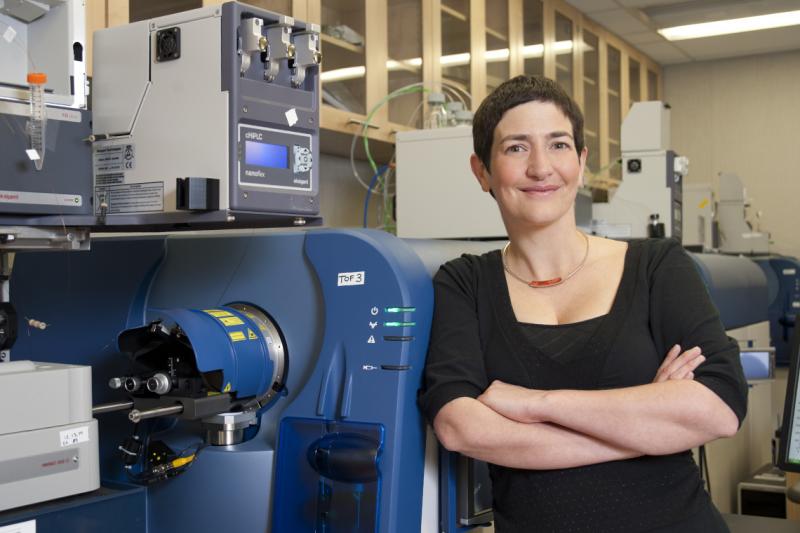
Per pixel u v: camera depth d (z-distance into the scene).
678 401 1.14
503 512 1.26
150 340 1.24
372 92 2.62
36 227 1.13
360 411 1.22
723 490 2.57
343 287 1.27
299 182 1.18
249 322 1.30
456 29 3.11
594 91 4.77
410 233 2.22
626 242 1.34
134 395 1.26
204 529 1.30
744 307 2.99
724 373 1.18
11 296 1.64
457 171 2.16
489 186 1.37
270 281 1.37
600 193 4.73
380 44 2.66
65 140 1.12
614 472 1.17
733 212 5.07
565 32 4.32
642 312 1.24
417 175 2.21
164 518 1.33
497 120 1.28
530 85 1.27
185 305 1.45
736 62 5.98
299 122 1.17
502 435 1.17
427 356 1.28
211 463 1.29
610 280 1.27
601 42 4.87
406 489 1.22
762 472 2.77
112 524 1.15
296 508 1.25
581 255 1.31
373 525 1.18
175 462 1.32
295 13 2.27
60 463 1.07
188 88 1.13
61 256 1.58
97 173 1.25
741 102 5.98
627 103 5.36
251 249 1.39
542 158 1.24
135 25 1.20
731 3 4.58
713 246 4.69
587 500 1.17
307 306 1.33
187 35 1.13
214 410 1.23
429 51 2.89
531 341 1.25
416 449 1.24
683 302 1.23
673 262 1.28
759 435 3.05
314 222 1.22
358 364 1.24
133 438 1.36
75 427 1.09
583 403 1.15
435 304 1.31
